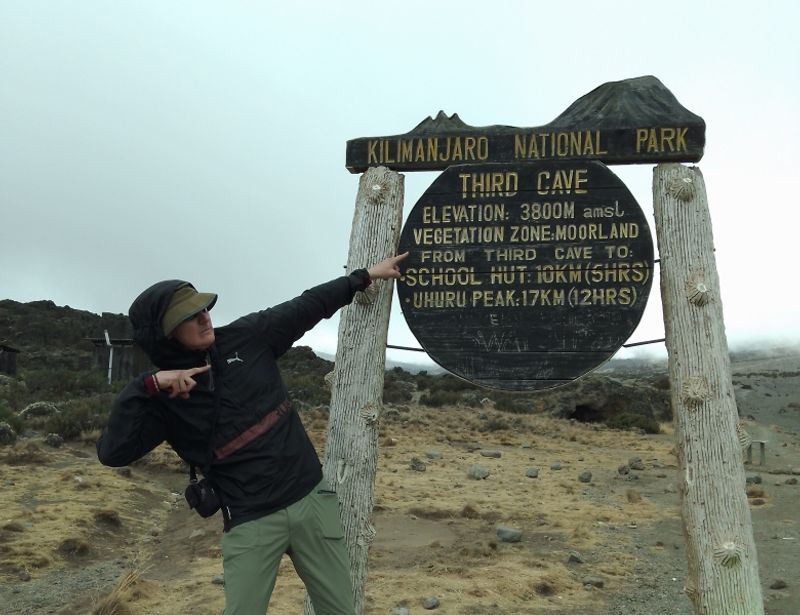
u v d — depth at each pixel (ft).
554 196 16.79
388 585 25.11
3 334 179.83
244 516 11.41
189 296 11.49
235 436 11.45
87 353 172.96
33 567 27.86
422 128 17.58
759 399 153.48
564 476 51.37
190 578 26.43
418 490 43.65
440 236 17.07
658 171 16.57
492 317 16.75
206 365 11.39
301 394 93.56
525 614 22.85
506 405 99.04
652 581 26.94
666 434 91.30
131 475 45.01
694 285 15.76
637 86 16.97
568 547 31.65
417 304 16.99
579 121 16.90
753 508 40.40
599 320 16.39
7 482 40.29
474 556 29.45
